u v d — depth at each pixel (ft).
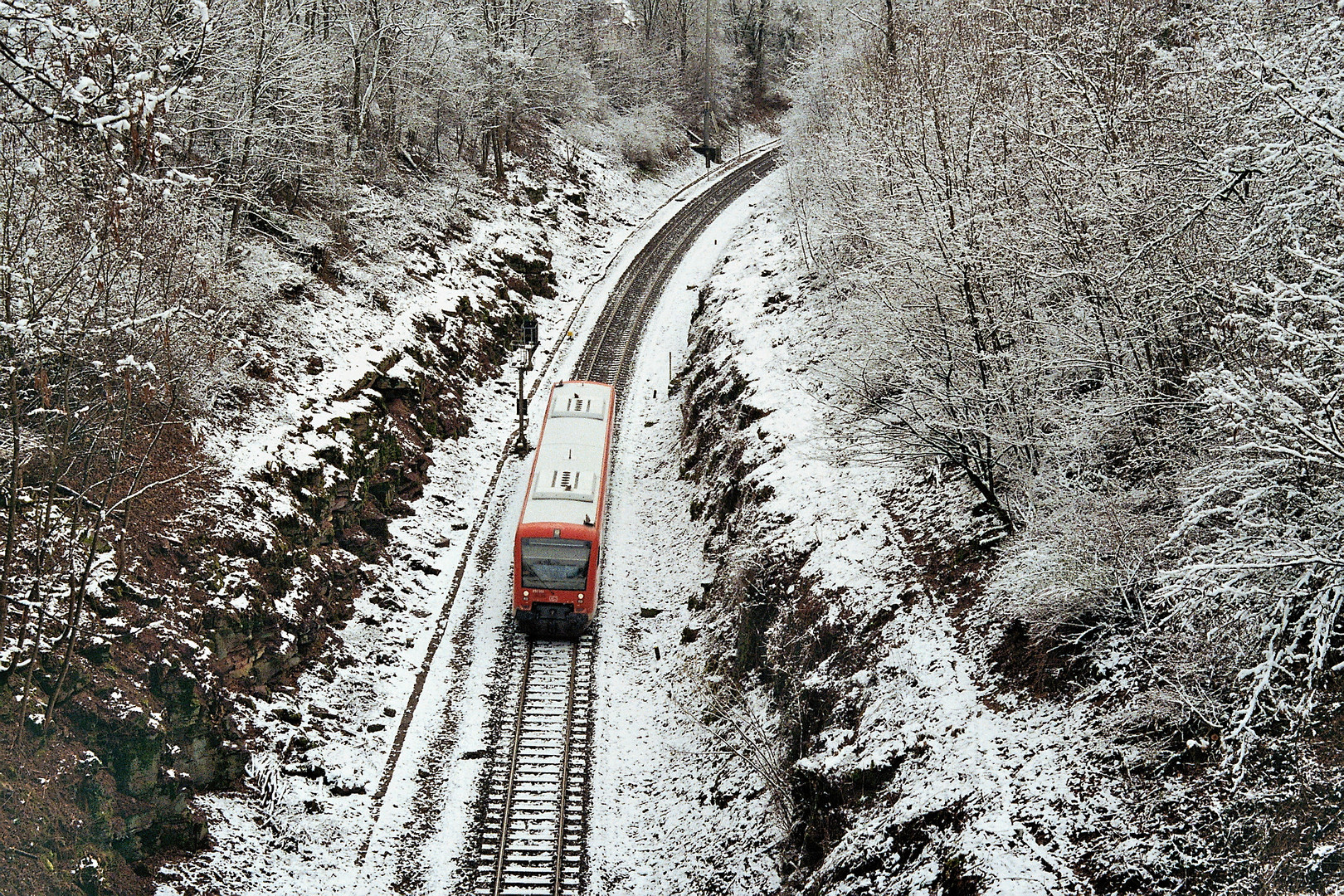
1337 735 37.37
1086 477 55.31
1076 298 55.31
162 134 28.32
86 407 54.54
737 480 90.79
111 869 50.57
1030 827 42.78
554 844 62.28
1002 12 69.21
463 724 72.08
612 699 75.66
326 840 60.29
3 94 39.24
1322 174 35.17
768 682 69.97
